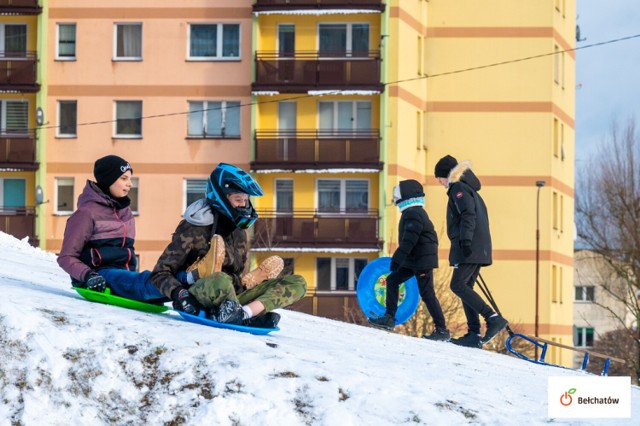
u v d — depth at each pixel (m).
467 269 13.41
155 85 44.59
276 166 43.38
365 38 43.88
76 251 9.15
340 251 43.09
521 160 46.47
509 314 46.50
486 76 46.38
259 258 43.72
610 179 51.50
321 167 43.22
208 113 44.44
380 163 43.19
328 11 43.03
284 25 44.06
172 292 8.77
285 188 44.34
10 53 45.34
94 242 9.30
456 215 13.48
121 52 44.84
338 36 43.88
